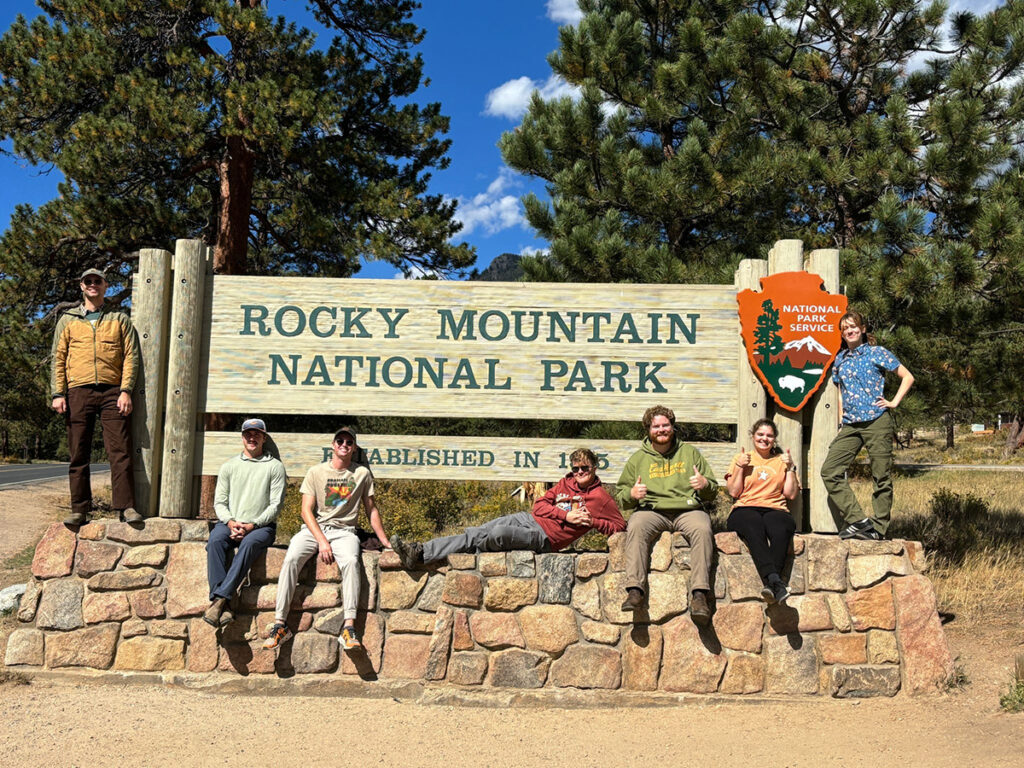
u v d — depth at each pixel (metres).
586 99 12.01
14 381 16.11
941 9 11.13
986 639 6.04
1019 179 9.81
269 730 4.70
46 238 14.28
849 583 5.38
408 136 15.64
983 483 18.36
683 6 12.62
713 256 11.87
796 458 6.00
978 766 3.97
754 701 5.21
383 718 4.95
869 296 9.72
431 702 5.22
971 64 10.57
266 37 13.35
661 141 13.05
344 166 14.62
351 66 15.23
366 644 5.41
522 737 4.65
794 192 11.64
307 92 13.20
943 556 8.23
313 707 5.14
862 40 11.70
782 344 5.98
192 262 6.11
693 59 11.91
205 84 13.52
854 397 5.78
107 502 15.00
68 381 5.79
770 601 5.32
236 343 6.18
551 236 12.52
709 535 5.23
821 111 12.34
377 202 14.28
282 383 6.15
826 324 5.99
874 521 5.67
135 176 14.37
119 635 5.54
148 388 5.95
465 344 6.18
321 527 5.50
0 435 61.34
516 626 5.34
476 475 6.09
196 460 6.10
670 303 6.20
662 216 11.80
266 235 17.06
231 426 12.77
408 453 6.11
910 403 10.77
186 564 5.60
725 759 4.28
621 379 6.15
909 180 10.29
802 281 6.03
